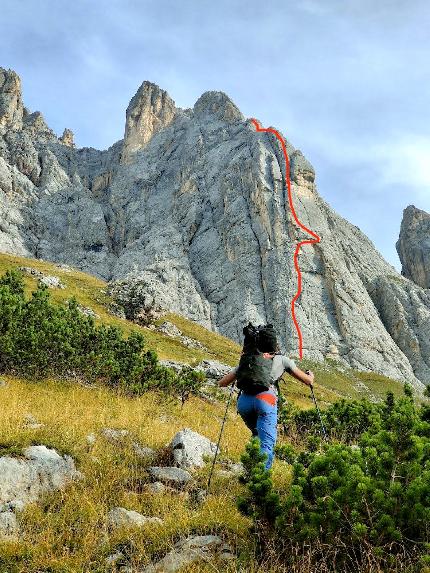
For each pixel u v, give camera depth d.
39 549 5.71
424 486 5.27
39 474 7.31
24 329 21.62
